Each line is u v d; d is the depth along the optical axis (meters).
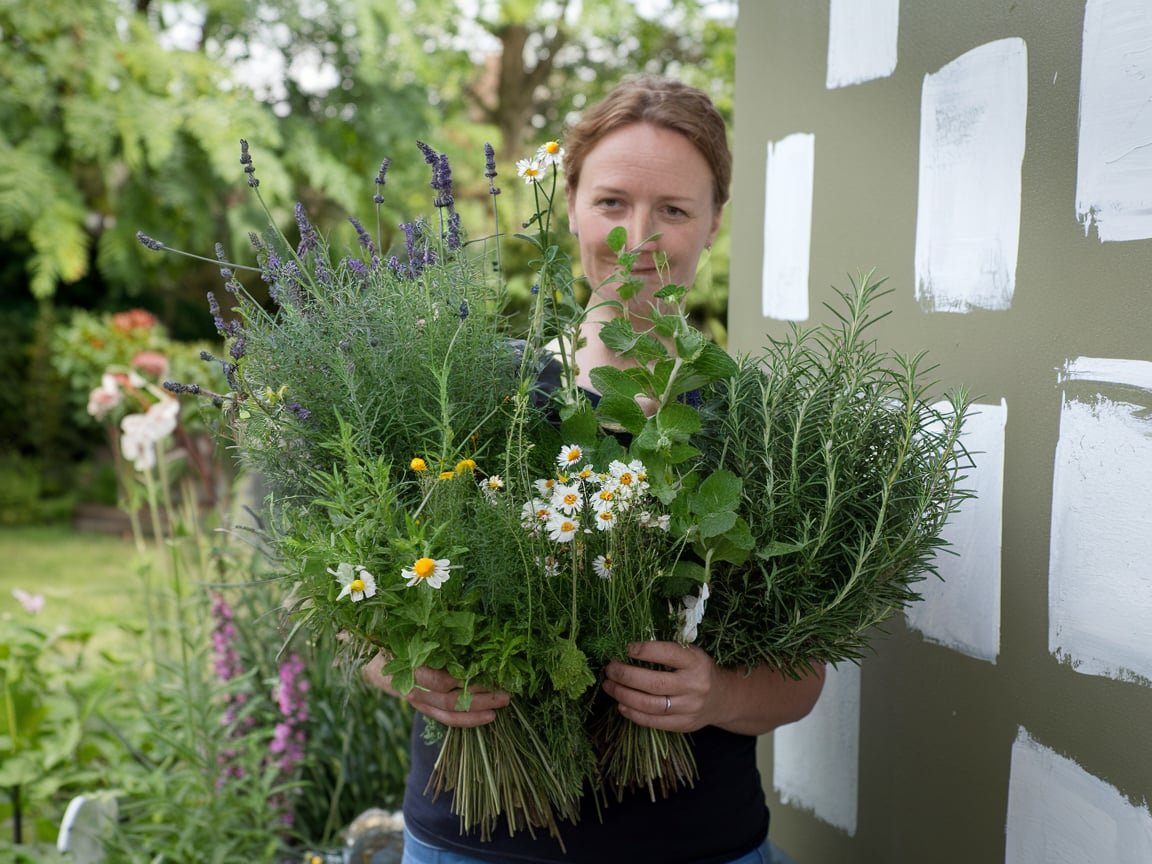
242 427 1.17
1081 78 1.19
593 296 1.41
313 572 1.04
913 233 1.51
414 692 1.14
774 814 1.96
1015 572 1.31
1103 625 1.17
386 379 1.15
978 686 1.38
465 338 1.17
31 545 7.06
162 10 6.88
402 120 7.08
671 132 1.34
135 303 9.16
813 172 1.79
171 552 2.54
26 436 8.59
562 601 1.11
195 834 2.14
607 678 1.16
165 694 2.29
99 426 8.55
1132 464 1.13
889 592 1.17
